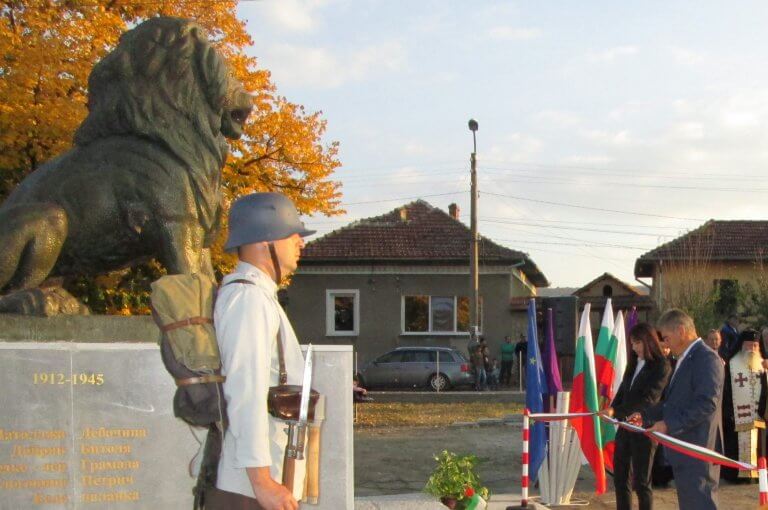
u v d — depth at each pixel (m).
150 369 5.28
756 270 32.91
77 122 12.68
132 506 5.21
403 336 35.56
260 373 2.89
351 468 5.52
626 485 7.50
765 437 10.95
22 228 5.78
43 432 5.14
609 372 9.55
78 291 12.19
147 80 6.29
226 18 16.38
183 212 6.23
